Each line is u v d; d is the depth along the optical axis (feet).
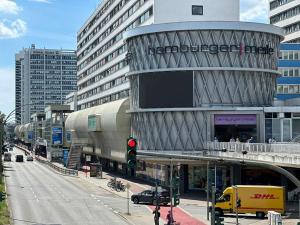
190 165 231.91
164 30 232.73
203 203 193.06
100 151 351.87
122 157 286.87
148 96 238.48
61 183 267.80
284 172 136.36
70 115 479.82
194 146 229.86
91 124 353.31
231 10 288.10
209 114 228.63
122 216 157.69
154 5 288.10
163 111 234.58
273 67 244.22
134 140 76.74
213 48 229.04
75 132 440.04
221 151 198.80
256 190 154.92
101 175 302.04
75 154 375.25
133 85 253.24
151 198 188.34
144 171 284.82
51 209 170.09
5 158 456.86
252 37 234.17
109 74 416.67
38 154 575.79
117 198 209.67
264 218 153.58
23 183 261.24
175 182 127.54
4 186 230.48
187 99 230.48
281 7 393.29
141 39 242.99
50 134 493.36
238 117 226.58
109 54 417.08
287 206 176.14
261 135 224.12
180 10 284.82
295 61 353.31
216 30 229.66
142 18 316.81
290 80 351.67
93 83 488.02
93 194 221.05
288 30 384.27
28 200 192.65
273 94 246.47
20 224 136.15
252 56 234.17
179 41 231.50
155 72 236.02
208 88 230.07
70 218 151.02
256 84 235.20
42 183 264.72
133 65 250.16
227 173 214.69
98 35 464.65
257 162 147.13
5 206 164.55
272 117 224.12
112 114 296.51
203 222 147.84
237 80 231.71
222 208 156.56
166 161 231.50
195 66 229.66
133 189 239.30
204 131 229.25
